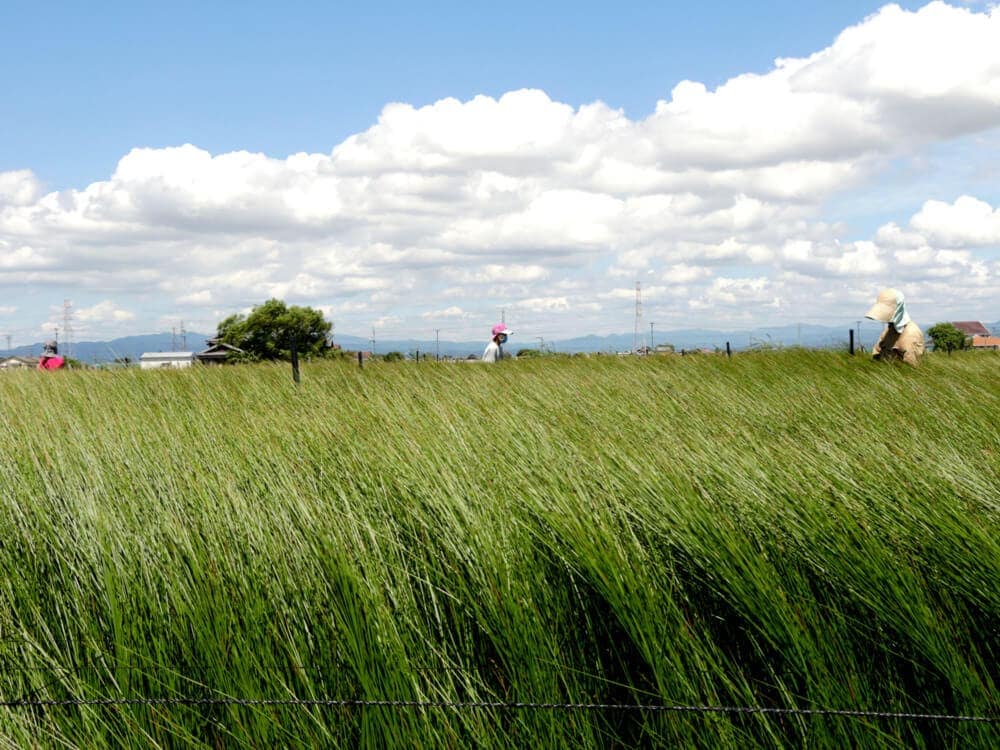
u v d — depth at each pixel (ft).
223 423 19.45
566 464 13.48
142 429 18.19
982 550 9.63
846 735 8.52
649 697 9.25
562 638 9.67
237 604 9.36
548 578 10.49
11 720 8.17
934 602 9.50
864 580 9.62
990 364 37.27
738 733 8.57
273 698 8.78
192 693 8.84
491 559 10.07
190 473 13.03
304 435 17.07
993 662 9.20
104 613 9.53
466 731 8.64
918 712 8.93
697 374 33.71
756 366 36.50
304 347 142.92
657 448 14.30
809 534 10.50
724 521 10.85
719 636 10.03
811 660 8.98
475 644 9.77
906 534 10.48
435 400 23.54
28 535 10.97
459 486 12.27
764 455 13.52
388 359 47.09
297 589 9.58
